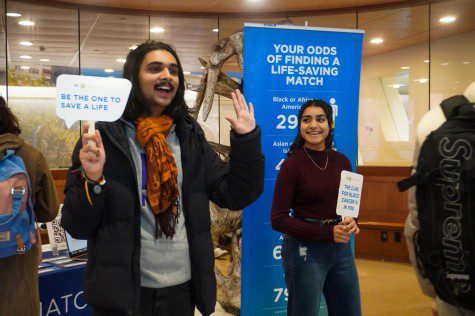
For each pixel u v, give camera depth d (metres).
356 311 2.35
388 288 4.57
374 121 7.19
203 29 7.19
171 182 1.49
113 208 1.45
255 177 1.56
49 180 2.24
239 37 3.67
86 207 1.36
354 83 2.99
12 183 1.90
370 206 6.14
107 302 1.41
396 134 6.95
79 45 6.88
